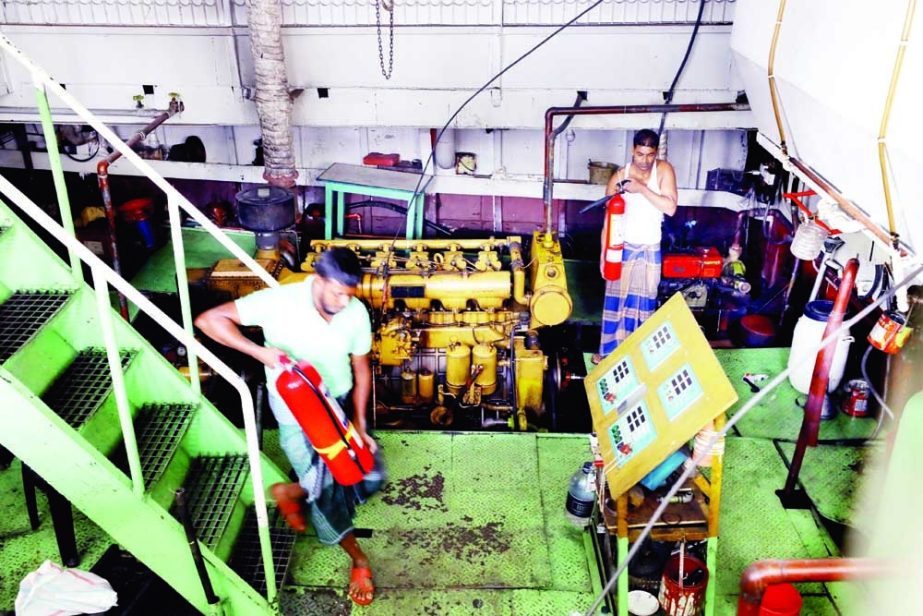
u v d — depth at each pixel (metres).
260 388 5.41
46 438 3.20
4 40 3.37
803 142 4.17
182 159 7.98
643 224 5.49
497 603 4.04
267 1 5.78
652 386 3.70
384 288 5.85
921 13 2.84
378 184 7.07
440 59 6.57
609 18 6.30
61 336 3.76
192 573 3.59
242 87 6.85
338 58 6.64
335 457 3.58
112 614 3.82
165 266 7.49
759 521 4.60
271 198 6.15
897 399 4.77
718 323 6.89
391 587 4.12
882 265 5.01
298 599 4.05
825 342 2.95
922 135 2.86
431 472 4.91
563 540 4.42
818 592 4.12
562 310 5.77
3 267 3.69
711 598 3.81
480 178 7.60
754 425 5.42
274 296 3.61
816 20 3.70
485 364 5.87
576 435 5.25
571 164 7.70
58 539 4.14
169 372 3.92
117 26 6.66
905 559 2.58
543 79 6.58
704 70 6.42
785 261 6.94
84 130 7.84
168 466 3.60
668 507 3.68
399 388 6.17
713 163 7.46
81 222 7.83
